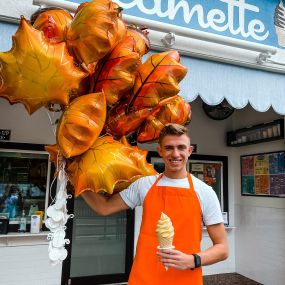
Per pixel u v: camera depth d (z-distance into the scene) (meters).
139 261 1.46
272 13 2.90
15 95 1.21
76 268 3.98
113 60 1.31
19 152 3.79
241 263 4.63
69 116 1.22
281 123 3.91
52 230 1.33
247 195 4.57
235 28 2.69
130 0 2.30
